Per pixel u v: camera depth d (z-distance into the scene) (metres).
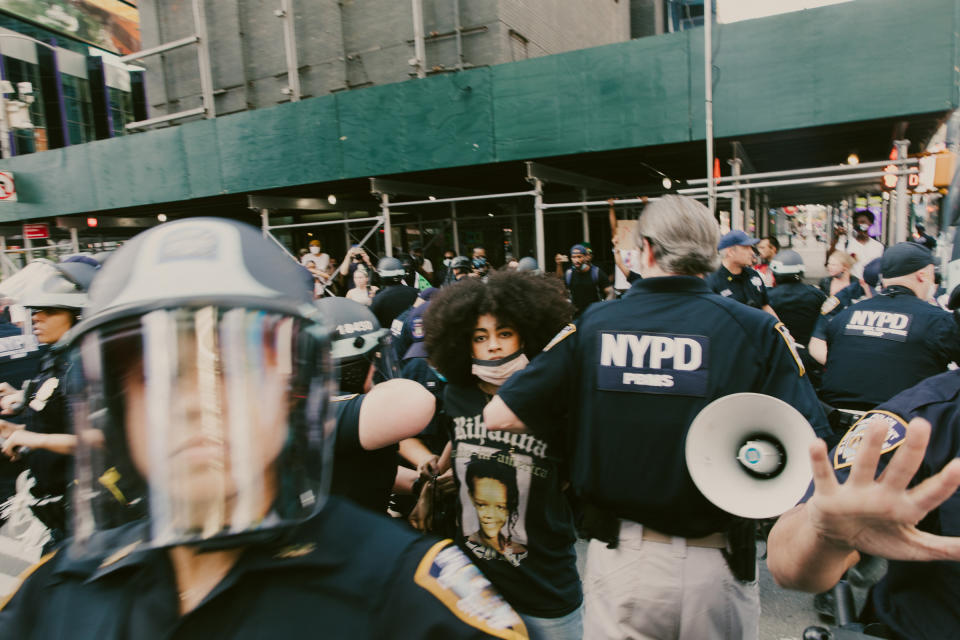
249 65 13.48
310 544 0.67
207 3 13.62
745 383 1.60
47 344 2.38
